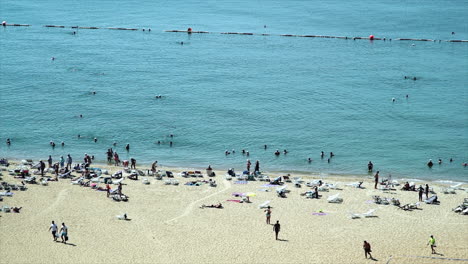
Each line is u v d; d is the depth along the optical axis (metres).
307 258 42.28
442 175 69.19
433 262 41.69
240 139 82.38
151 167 69.94
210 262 41.44
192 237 45.91
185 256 42.41
